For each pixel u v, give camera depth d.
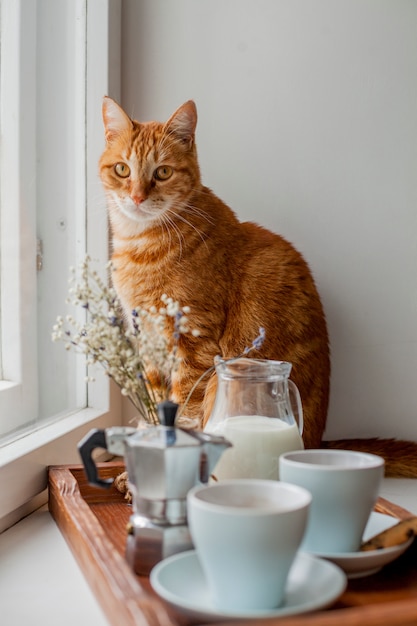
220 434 0.96
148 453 0.77
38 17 1.40
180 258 1.45
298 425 1.07
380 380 1.59
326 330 1.54
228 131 1.60
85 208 1.55
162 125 1.49
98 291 1.51
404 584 0.79
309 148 1.58
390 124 1.56
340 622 0.61
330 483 0.77
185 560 0.75
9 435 1.26
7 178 1.28
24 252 1.34
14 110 1.31
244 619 0.62
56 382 1.46
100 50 1.53
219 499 0.70
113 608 0.69
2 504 1.04
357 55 1.56
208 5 1.59
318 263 1.60
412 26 1.55
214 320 1.45
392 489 1.36
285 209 1.60
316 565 0.73
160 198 1.45
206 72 1.60
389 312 1.59
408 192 1.57
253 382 0.99
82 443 0.78
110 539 0.94
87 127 1.55
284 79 1.58
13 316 1.30
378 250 1.58
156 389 1.24
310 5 1.57
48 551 0.99
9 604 0.81
